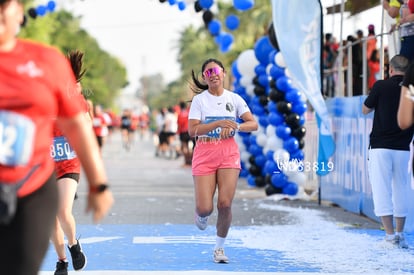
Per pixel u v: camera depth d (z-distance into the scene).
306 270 13.91
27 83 6.99
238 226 19.73
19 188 7.08
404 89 13.92
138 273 13.50
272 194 26.67
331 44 28.06
